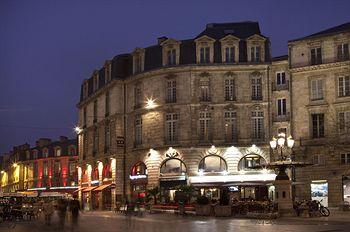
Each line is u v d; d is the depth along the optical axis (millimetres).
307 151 50969
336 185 49469
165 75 55781
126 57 61844
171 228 25844
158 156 55312
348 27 52906
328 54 51125
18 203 50281
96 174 68250
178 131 54625
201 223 29500
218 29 58719
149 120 56531
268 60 54531
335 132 50188
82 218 38250
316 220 30812
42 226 30469
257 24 59469
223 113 54219
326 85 51188
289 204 35250
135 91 59031
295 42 52844
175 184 54094
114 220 34562
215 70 54594
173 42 55969
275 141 36750
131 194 57906
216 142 53781
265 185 50844
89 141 71125
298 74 52500
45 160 103375
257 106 53938
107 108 63906
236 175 53125
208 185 52750
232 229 24500
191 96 54531
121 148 59531
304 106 51844
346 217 33906
